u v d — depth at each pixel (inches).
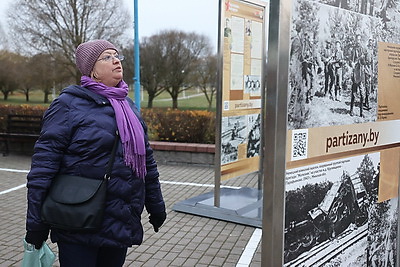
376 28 86.0
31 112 415.5
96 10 562.9
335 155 79.4
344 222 83.9
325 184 77.9
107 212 88.4
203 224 198.7
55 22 558.3
